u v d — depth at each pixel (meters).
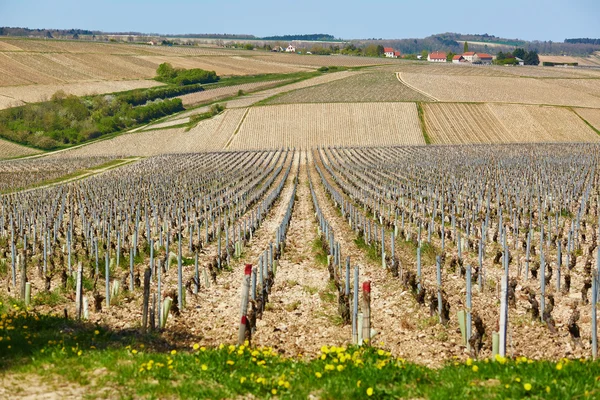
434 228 34.78
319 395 11.32
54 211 43.97
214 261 26.92
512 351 15.74
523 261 26.73
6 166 92.56
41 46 191.25
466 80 155.88
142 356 13.60
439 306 18.75
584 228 32.66
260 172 73.94
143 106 144.50
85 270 27.48
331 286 23.47
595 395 10.25
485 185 51.91
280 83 169.00
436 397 10.70
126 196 50.53
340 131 112.56
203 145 110.62
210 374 12.30
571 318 16.36
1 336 15.08
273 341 17.55
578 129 110.50
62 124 130.50
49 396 11.31
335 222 40.28
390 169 68.31
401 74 170.50
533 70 185.25
